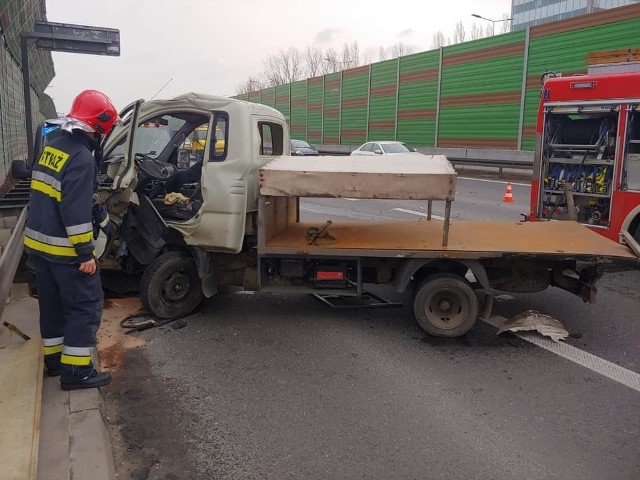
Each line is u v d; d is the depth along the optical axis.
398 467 3.24
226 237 5.29
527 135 24.52
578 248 5.23
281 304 6.13
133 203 5.30
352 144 40.88
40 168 3.65
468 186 18.73
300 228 6.12
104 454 3.18
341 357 4.78
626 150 7.44
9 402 3.44
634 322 5.70
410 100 33.19
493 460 3.31
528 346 5.06
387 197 4.94
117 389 4.18
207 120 5.86
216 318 5.68
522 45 24.28
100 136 3.81
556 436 3.57
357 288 5.37
